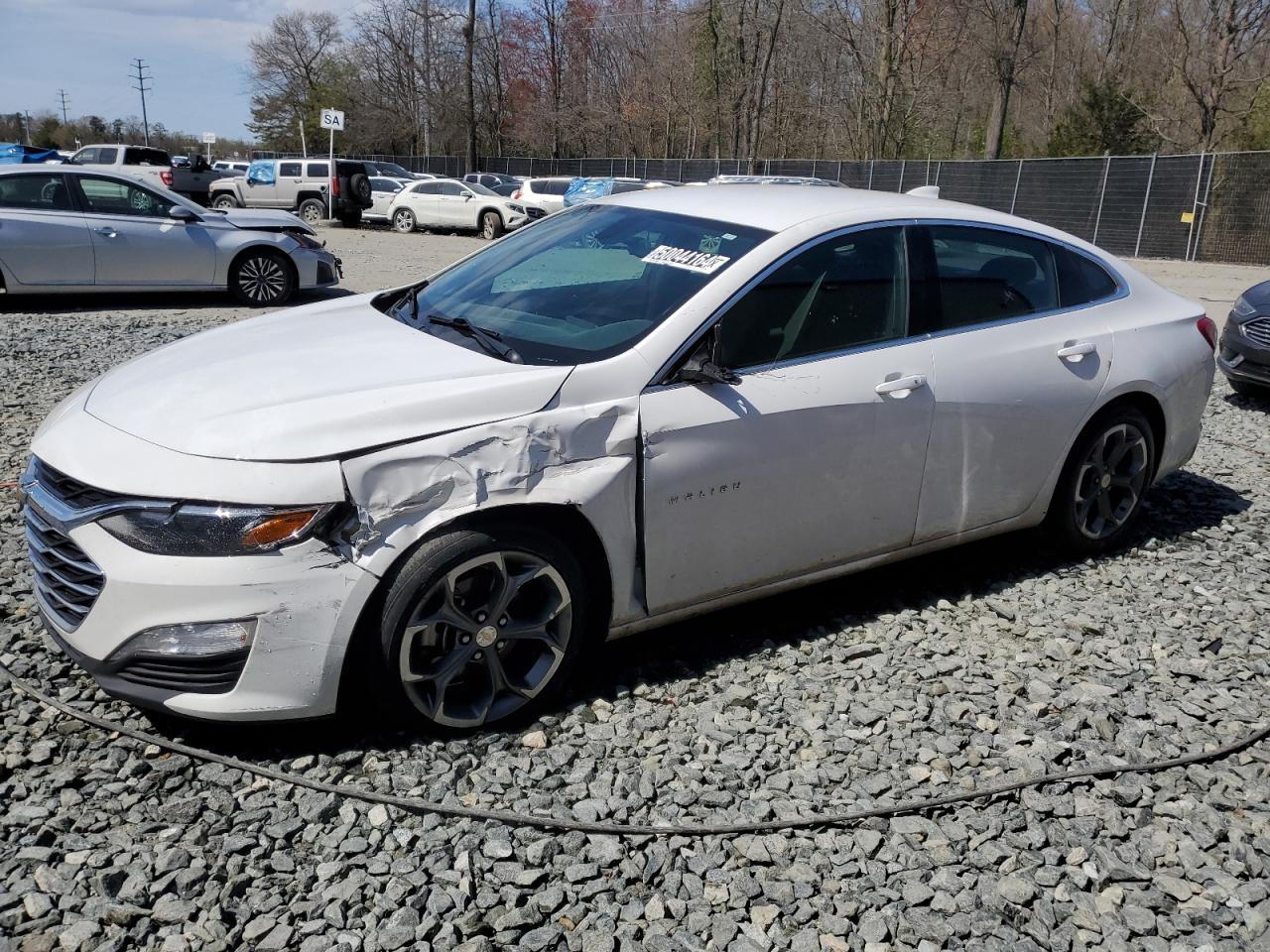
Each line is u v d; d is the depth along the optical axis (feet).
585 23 190.90
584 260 12.69
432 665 9.87
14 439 19.07
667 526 10.85
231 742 9.89
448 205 91.15
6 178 35.09
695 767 9.92
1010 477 13.78
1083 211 89.04
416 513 9.35
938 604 13.69
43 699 10.32
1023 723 11.08
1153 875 8.86
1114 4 143.84
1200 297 55.47
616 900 8.25
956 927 8.16
